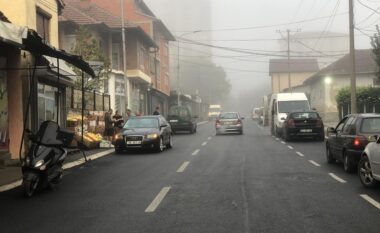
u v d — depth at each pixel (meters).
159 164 14.98
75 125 20.31
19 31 10.22
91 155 18.11
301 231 6.54
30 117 16.22
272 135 30.36
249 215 7.54
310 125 23.73
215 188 10.13
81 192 10.12
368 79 45.28
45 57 15.84
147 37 39.88
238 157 16.56
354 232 6.46
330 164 14.16
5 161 14.77
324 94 46.56
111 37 37.50
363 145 11.49
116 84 35.75
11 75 15.47
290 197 8.98
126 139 19.00
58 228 7.02
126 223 7.21
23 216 7.90
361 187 10.00
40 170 9.81
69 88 21.97
